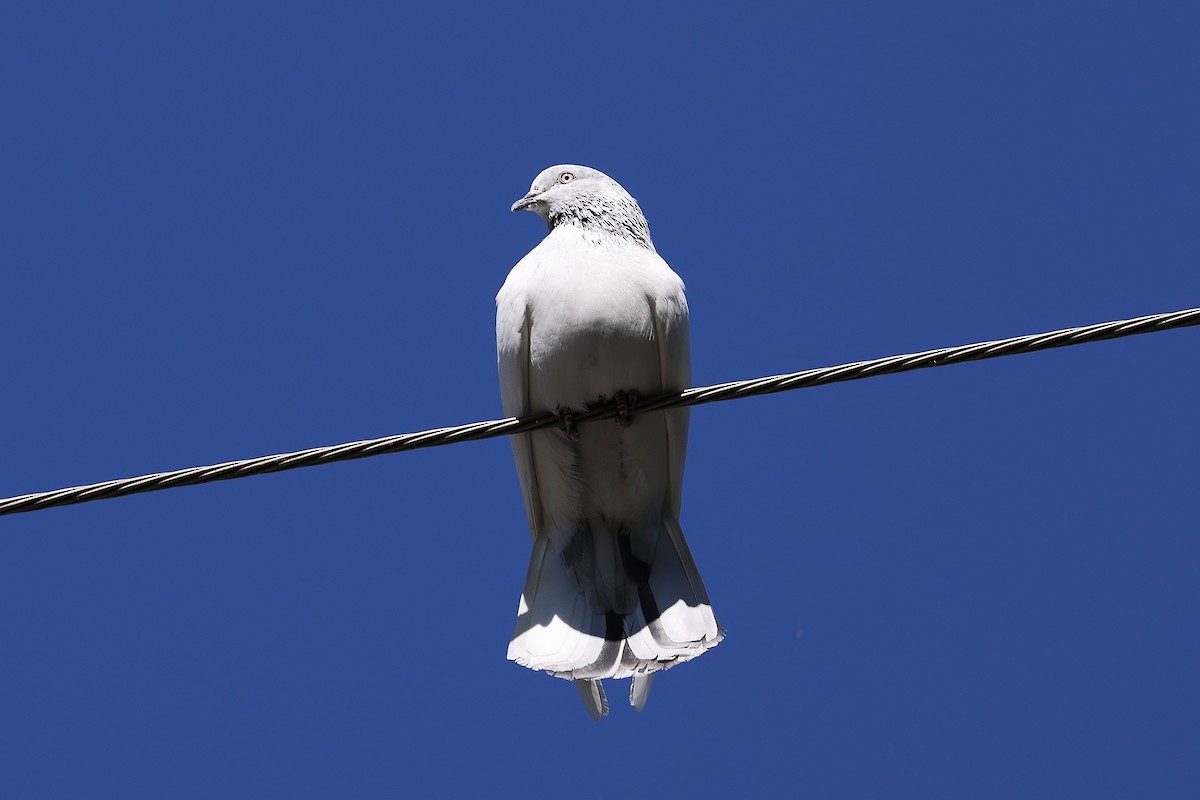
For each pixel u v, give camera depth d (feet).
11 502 32.22
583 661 40.45
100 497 32.45
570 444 41.39
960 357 33.14
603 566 42.32
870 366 33.73
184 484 32.86
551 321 39.70
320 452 33.50
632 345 39.65
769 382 34.68
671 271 41.06
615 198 42.55
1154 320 32.35
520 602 42.11
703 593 41.42
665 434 41.27
